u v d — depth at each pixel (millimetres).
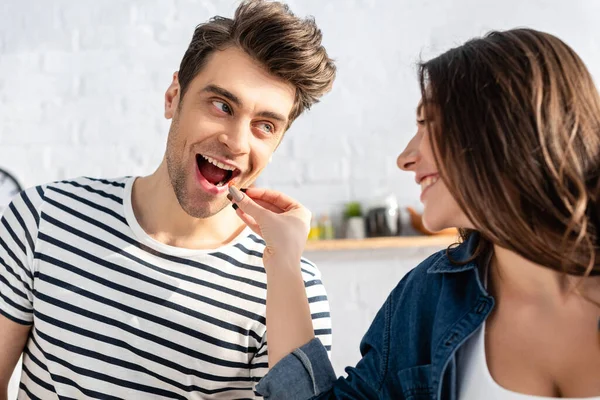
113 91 2627
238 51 1179
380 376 1016
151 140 2629
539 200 815
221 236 1312
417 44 2748
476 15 2756
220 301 1245
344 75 2746
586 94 838
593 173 828
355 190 2729
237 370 1246
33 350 1293
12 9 2617
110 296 1235
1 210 2547
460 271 982
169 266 1253
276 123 1224
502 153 825
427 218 934
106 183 1354
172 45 2654
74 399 1231
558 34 2756
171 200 1265
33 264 1271
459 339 909
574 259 813
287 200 1257
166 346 1219
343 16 2746
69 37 2627
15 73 2602
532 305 896
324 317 1282
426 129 921
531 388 852
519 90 826
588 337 852
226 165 1216
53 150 2596
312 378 1027
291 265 1125
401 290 1084
